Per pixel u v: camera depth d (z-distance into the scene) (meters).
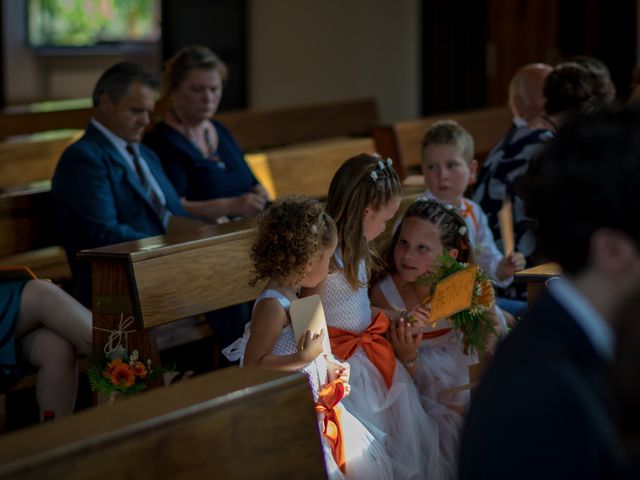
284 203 2.94
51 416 3.48
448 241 3.40
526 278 3.05
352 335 3.24
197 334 4.26
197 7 9.98
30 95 12.33
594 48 10.30
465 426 1.40
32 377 3.79
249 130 7.09
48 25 12.52
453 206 3.79
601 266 1.38
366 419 3.15
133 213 4.34
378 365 3.24
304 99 10.69
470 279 3.24
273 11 10.41
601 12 10.23
